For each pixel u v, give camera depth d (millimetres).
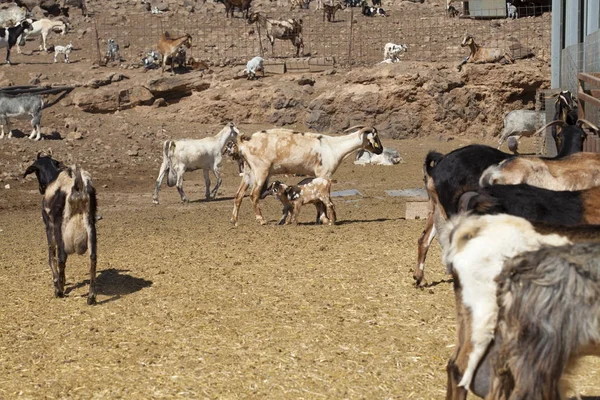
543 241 5629
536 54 38562
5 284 11156
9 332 8859
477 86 34594
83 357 7945
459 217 6105
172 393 6949
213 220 17156
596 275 4977
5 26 45250
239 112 35156
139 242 14141
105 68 39375
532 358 5039
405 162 28703
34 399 6938
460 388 5719
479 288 5613
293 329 8523
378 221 16031
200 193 23125
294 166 15898
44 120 33781
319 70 38625
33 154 28516
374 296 9727
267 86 35812
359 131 15898
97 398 6914
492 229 5715
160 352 8000
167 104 36188
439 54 40562
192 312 9320
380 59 40438
